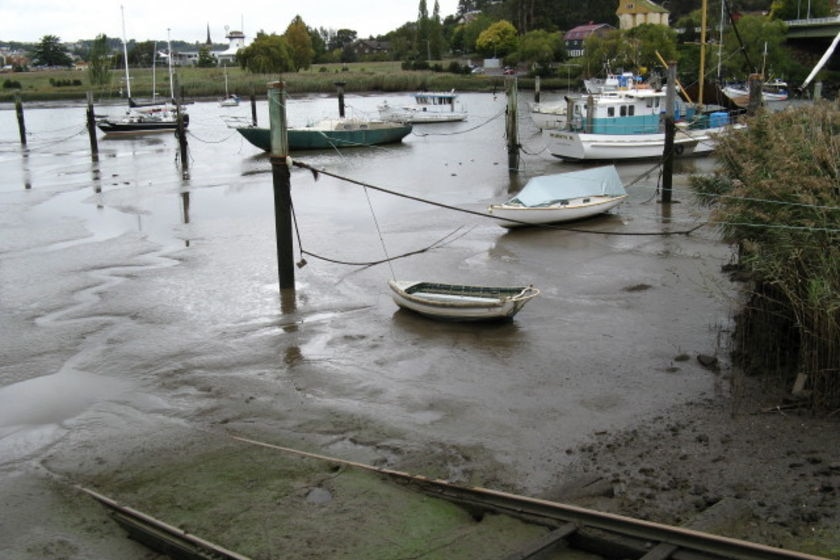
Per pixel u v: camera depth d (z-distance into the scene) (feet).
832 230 38.81
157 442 38.42
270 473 34.45
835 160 43.37
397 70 425.69
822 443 35.12
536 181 88.17
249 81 353.92
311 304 59.93
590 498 31.60
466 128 211.41
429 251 75.92
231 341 52.65
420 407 42.01
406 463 35.60
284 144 59.93
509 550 27.37
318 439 38.55
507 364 47.65
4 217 94.43
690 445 36.09
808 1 299.79
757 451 34.91
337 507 31.01
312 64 484.33
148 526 29.94
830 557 26.25
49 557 28.96
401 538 28.53
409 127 175.83
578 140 128.77
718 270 66.13
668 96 94.27
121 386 45.83
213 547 27.76
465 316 54.13
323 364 48.39
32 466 36.55
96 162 146.30
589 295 60.80
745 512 29.25
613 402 41.75
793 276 40.91
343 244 79.41
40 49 533.55
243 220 91.66
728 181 55.72
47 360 49.80
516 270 68.64
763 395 41.01
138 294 63.00
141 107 249.55
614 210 92.63
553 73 377.09
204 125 225.15
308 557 27.43
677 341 50.19
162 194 110.22
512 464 35.35
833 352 38.50
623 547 26.66
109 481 34.71
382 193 109.91
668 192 95.45
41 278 67.87
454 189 113.39
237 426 40.32
